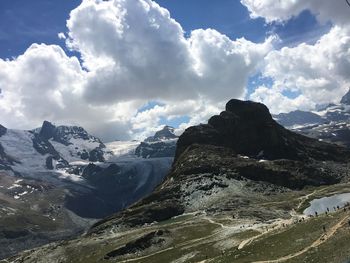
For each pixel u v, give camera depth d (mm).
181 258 165250
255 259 110438
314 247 100562
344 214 118438
